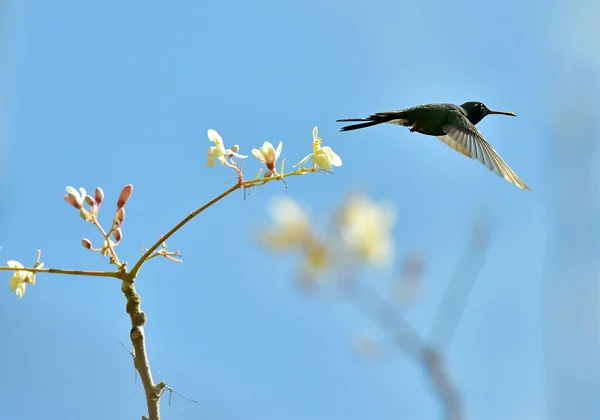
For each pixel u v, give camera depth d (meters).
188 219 7.86
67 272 7.85
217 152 8.35
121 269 7.54
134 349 7.11
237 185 8.28
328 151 8.77
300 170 8.70
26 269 7.90
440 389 8.15
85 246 7.62
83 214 7.76
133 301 7.33
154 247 7.49
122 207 7.76
